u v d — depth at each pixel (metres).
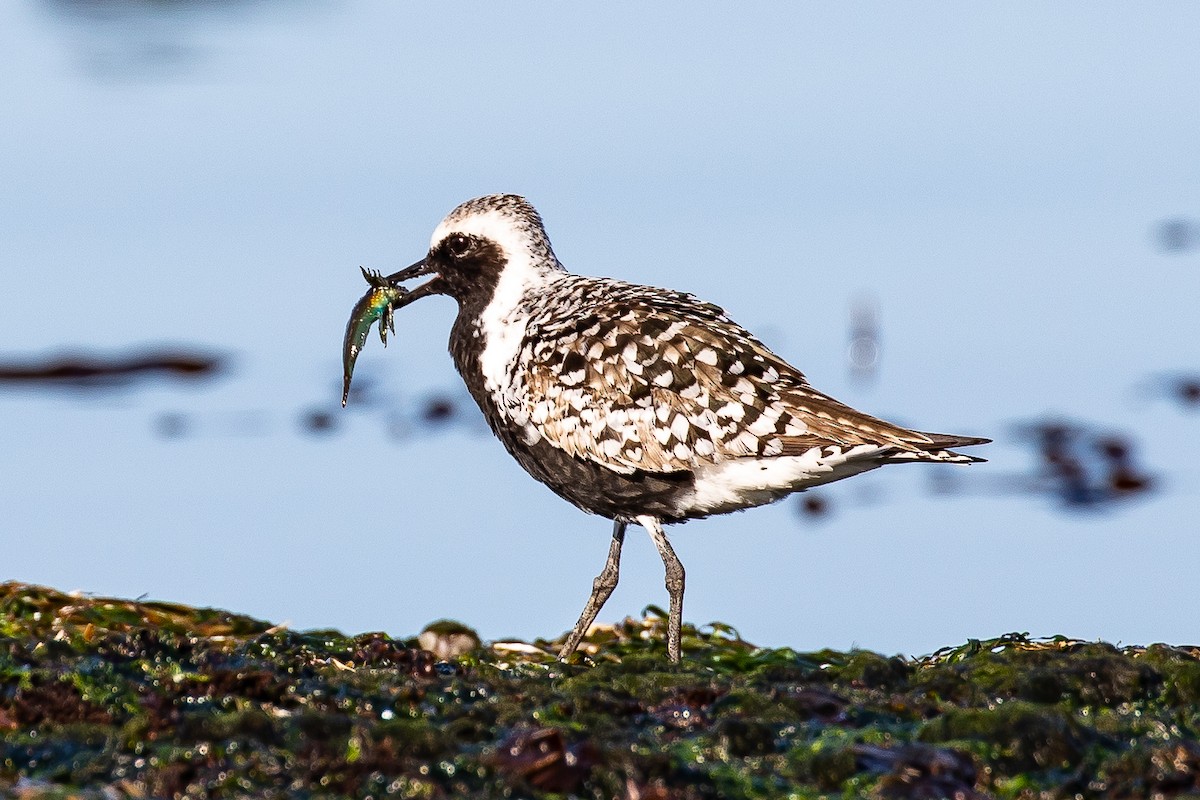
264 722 9.98
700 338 13.57
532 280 14.89
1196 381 23.89
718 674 12.39
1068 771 10.04
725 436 13.28
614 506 14.06
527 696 11.13
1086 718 10.98
